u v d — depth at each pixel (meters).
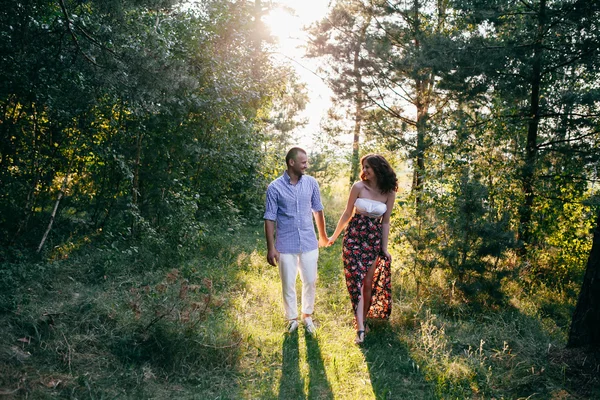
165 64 4.63
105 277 5.19
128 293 4.66
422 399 3.41
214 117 7.27
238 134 8.15
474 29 8.54
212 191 8.32
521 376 3.71
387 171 4.39
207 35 7.36
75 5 4.46
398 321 4.68
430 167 6.23
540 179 7.46
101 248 6.12
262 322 4.59
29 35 4.41
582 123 7.56
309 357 3.95
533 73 7.62
